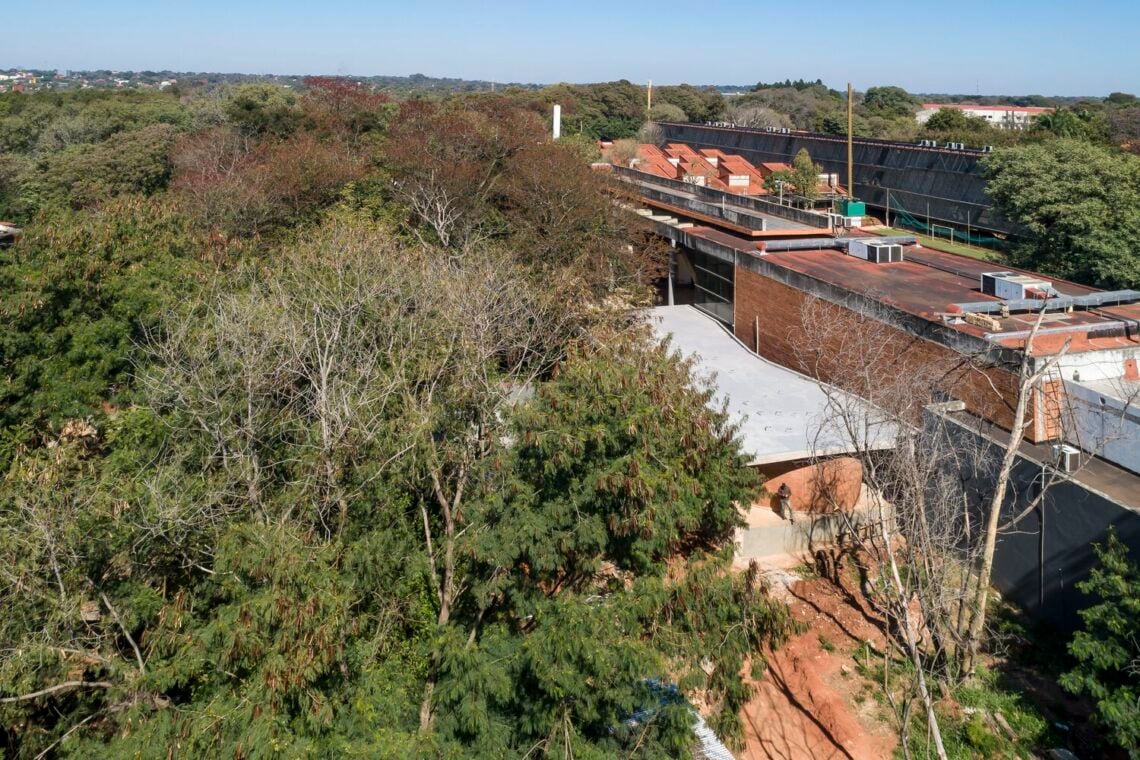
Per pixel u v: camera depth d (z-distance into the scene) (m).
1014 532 17.50
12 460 17.55
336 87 57.06
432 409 15.50
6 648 11.13
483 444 15.88
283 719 9.74
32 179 50.25
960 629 16.28
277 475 15.90
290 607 10.24
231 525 12.14
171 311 20.52
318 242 24.70
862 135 92.19
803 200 56.09
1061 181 41.28
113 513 12.80
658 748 11.34
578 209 33.47
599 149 68.62
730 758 13.52
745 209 41.72
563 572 13.59
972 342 21.09
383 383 16.41
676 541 14.24
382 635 12.04
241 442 15.42
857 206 55.12
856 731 15.56
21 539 11.90
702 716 14.49
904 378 19.62
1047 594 18.17
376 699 10.94
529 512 12.48
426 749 9.99
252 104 57.91
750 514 21.47
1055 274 39.91
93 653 11.61
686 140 90.88
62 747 11.35
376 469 14.19
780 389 25.72
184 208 32.66
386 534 13.43
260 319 17.89
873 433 21.02
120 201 27.08
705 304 36.72
